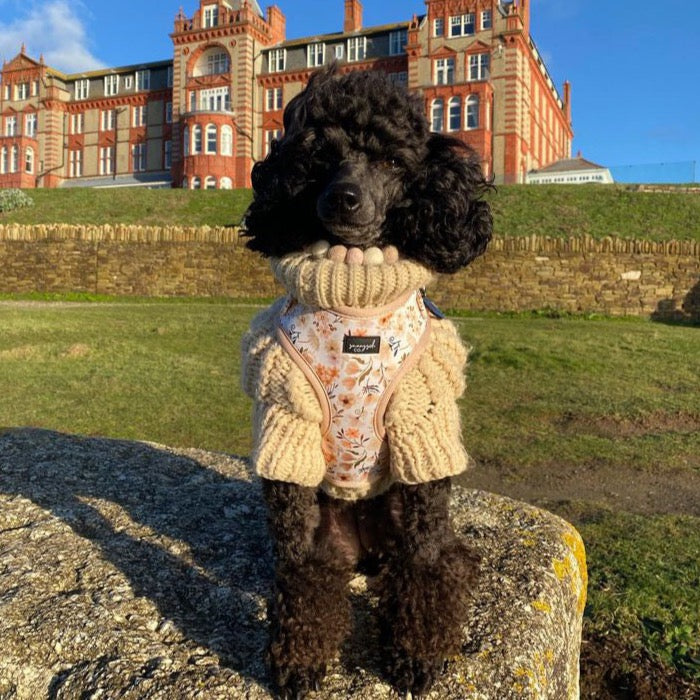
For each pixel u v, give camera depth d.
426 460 0.75
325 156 0.77
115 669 0.77
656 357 3.92
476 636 0.83
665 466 2.26
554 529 1.14
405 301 0.79
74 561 1.00
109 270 7.09
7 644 0.82
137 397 2.97
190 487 1.33
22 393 2.95
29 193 9.96
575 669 1.01
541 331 4.74
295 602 0.74
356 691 0.74
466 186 0.80
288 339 0.78
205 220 8.59
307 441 0.76
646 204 7.88
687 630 1.25
